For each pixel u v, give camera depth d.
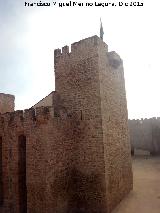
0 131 14.45
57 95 14.42
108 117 13.70
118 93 15.66
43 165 11.69
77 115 13.73
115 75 15.45
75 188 13.39
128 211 12.55
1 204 14.01
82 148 13.39
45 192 11.47
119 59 15.24
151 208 12.72
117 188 13.78
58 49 15.00
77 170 13.45
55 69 14.95
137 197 14.52
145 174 19.83
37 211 11.75
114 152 14.00
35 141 12.25
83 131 13.43
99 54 13.41
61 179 12.46
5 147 14.00
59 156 12.47
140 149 28.94
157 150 28.06
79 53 14.03
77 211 13.19
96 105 13.05
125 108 16.73
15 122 13.54
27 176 12.38
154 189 15.81
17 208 12.95
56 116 12.63
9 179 13.55
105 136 13.00
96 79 13.17
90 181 12.93
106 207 12.27
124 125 16.23
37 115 12.23
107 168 12.78
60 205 12.19
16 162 13.30
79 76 13.88
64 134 12.98
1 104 19.12
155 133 28.36
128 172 15.88
